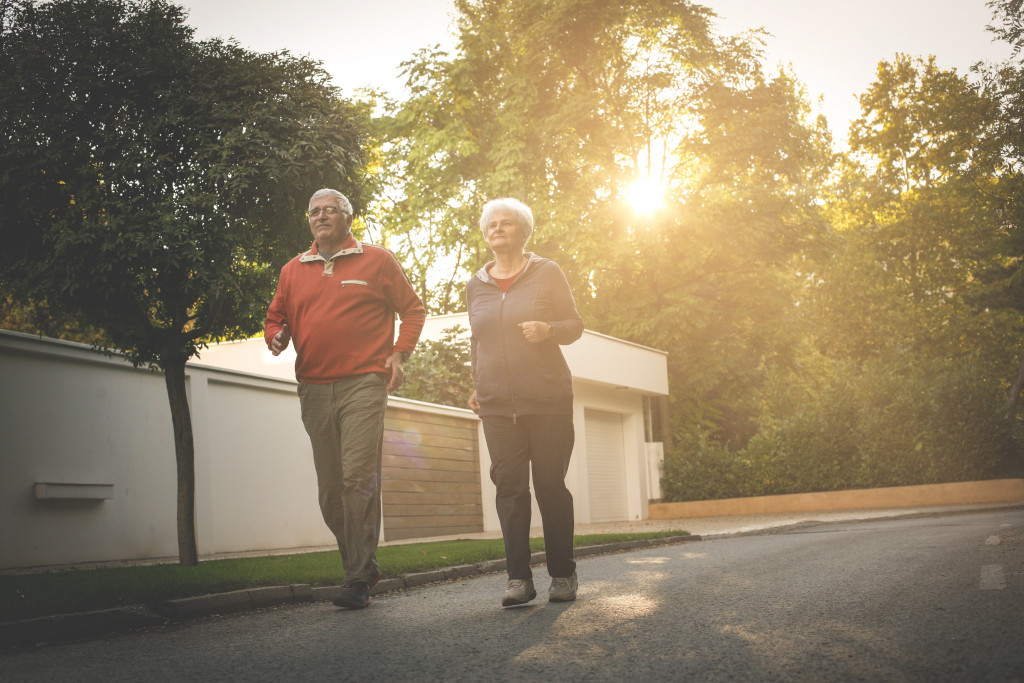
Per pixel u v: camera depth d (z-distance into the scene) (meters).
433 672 2.98
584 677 2.79
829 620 3.64
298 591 5.50
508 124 26.02
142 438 9.20
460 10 29.53
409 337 5.23
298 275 5.20
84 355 8.54
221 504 10.15
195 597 4.91
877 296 35.28
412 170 29.19
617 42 26.22
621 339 24.12
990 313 34.09
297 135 7.84
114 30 7.43
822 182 37.12
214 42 7.97
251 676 3.06
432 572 6.93
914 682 2.54
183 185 7.40
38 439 8.09
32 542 7.95
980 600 3.98
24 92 7.20
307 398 5.09
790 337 26.25
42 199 7.09
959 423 19.12
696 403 27.70
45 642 4.08
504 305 4.75
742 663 2.89
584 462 21.36
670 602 4.40
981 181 25.41
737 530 13.06
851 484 20.27
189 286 7.20
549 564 4.67
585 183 25.22
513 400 4.63
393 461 13.59
